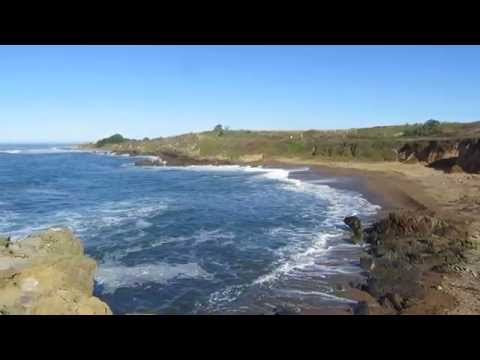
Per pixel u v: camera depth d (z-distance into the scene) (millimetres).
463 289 11508
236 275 13414
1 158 84688
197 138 86188
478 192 25859
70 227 20312
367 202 26000
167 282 12852
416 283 11984
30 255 11305
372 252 15492
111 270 13945
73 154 104750
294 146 64562
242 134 86312
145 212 24422
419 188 28734
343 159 53844
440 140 46719
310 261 14719
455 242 15336
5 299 8312
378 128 78750
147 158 77500
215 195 31328
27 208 26141
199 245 17000
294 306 10883
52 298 8430
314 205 25859
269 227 20188
